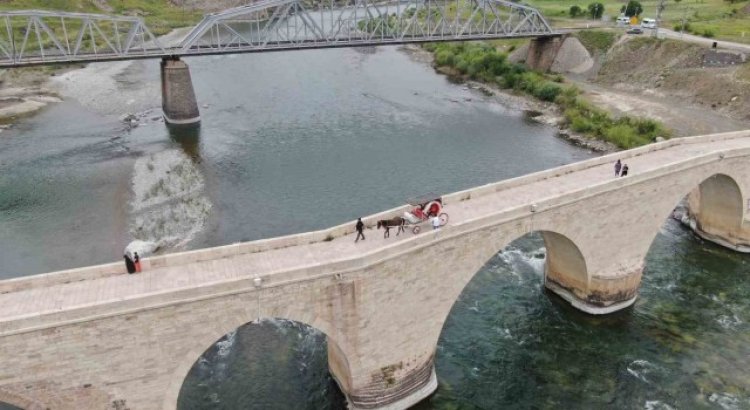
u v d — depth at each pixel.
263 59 147.00
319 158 79.44
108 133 89.69
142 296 25.97
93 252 52.25
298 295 29.33
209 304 27.48
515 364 39.12
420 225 34.75
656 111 93.56
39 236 55.72
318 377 36.69
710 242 55.22
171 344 27.47
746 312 44.81
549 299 45.94
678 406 35.59
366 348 32.44
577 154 82.12
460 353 40.09
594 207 39.94
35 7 155.12
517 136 90.38
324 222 59.69
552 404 35.81
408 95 115.44
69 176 71.06
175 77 93.19
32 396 25.83
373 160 78.88
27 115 97.88
